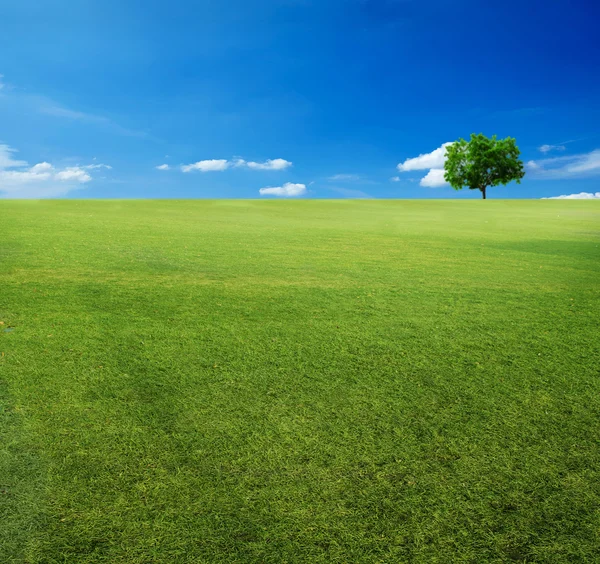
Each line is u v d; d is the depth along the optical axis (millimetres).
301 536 2291
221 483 2660
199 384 3949
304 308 6578
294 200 44156
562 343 5258
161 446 3014
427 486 2684
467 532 2344
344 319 6062
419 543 2270
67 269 8828
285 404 3635
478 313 6547
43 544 2207
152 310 6242
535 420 3465
